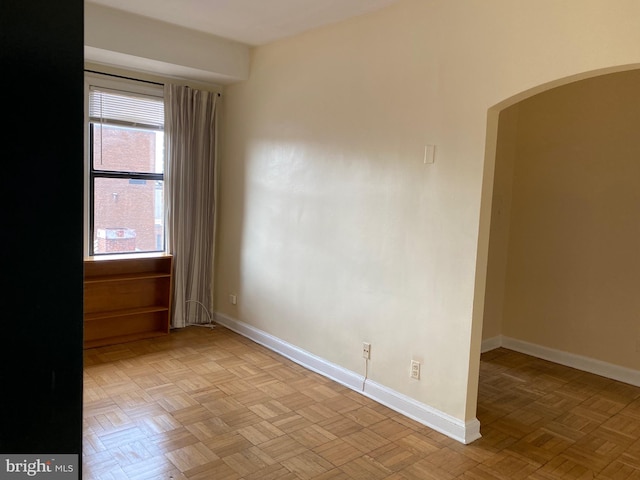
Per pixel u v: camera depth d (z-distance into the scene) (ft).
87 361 12.86
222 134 16.38
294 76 13.26
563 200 13.99
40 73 1.85
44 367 1.95
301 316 13.25
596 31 7.36
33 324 1.91
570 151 13.82
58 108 1.90
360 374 11.51
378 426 9.82
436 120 9.66
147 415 9.94
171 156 15.05
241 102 15.40
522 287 15.05
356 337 11.59
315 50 12.55
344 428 9.69
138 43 12.80
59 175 1.92
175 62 13.51
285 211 13.74
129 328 15.10
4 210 1.80
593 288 13.46
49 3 1.86
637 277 12.61
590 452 9.12
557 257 14.20
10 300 1.84
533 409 10.96
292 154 13.42
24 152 1.83
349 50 11.59
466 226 9.20
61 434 2.03
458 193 9.32
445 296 9.61
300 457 8.57
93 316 13.93
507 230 15.26
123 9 12.10
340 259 11.98
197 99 15.48
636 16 6.96
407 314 10.36
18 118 1.81
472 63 9.02
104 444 8.75
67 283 1.98
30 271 1.88
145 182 15.11
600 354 13.35
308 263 12.97
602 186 13.19
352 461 8.50
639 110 12.46
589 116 13.39
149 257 14.82
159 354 13.58
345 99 11.72
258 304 14.94
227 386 11.57
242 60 14.82
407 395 10.41
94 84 13.60
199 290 16.42
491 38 8.70
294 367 12.96
